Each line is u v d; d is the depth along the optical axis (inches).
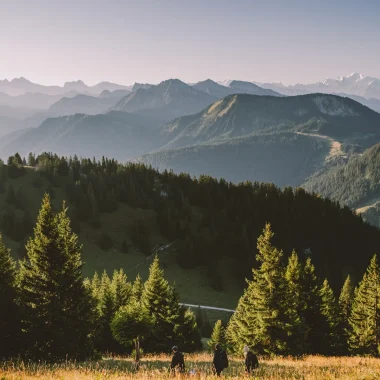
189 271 5142.7
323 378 669.3
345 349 2273.6
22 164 6860.2
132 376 664.4
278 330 1448.1
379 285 2031.3
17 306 1118.4
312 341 1750.7
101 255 5113.2
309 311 1772.9
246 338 1521.9
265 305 1469.0
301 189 7130.9
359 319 2111.2
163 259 5275.6
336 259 5876.0
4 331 1082.1
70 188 6122.1
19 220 5152.6
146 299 1897.1
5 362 897.5
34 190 6053.2
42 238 1212.5
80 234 5403.5
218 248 5506.9
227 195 6978.4
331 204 7012.8
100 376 627.8
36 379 615.8
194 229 5969.5
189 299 4598.9
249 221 6082.7
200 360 1219.9
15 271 1219.2
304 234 6181.1
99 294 2166.6
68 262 1242.6
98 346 1775.3
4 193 5846.5
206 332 3440.0
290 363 1086.4
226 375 698.8
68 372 687.7
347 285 2861.7
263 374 729.6
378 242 6269.7
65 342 1133.7
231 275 5201.8
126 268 4970.5
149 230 5625.0
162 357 1455.5
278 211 6471.5
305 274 1811.0
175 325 1943.9
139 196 6461.6
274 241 5935.0
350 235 6264.8
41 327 1125.1
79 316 1218.0
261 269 1514.5
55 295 1190.9
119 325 1230.3
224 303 4584.2
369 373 674.2
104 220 5797.2
